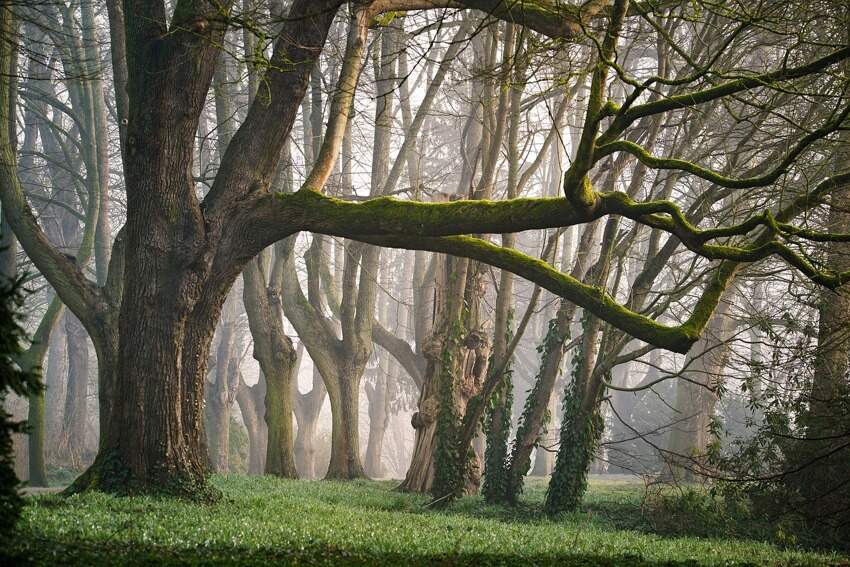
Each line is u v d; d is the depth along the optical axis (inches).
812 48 805.9
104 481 705.0
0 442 257.8
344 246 1430.9
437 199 1140.5
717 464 883.4
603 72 579.8
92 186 1398.9
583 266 1010.1
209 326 748.0
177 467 716.0
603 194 639.1
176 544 429.7
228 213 738.8
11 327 257.1
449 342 1005.8
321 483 1178.0
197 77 705.0
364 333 1440.7
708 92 559.5
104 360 1019.3
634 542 665.6
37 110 1577.3
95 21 1788.9
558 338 999.0
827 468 809.5
